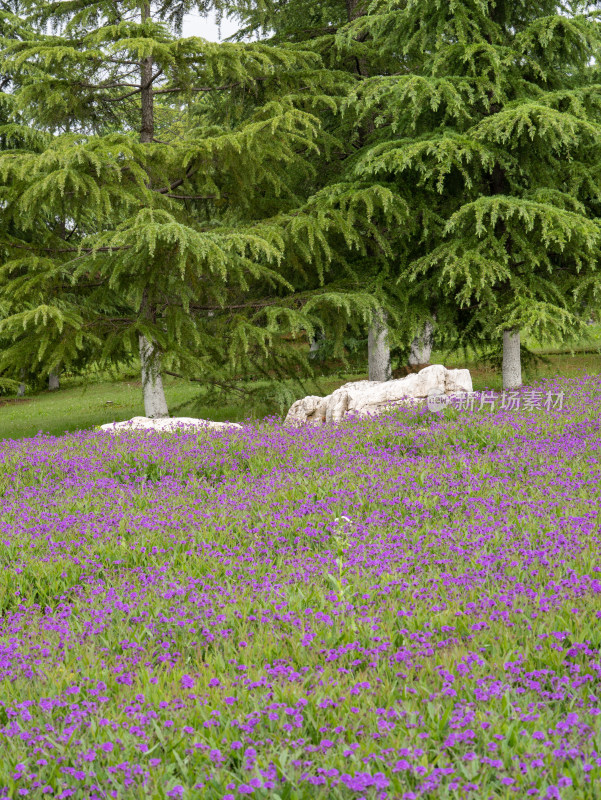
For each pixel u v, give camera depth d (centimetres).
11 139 1958
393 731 323
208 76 1589
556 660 384
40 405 2797
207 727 336
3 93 1834
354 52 1856
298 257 1655
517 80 1550
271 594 509
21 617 517
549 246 1514
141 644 460
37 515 787
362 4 1844
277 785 291
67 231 1862
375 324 1602
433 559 570
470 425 1030
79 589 566
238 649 432
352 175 1661
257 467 954
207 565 598
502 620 428
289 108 1527
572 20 1461
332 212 1516
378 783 273
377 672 386
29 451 1098
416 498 738
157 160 1512
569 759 297
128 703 362
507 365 1666
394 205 1522
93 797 293
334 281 1656
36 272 1427
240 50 1490
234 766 316
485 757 291
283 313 1468
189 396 2367
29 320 1359
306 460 927
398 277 1625
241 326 1463
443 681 365
